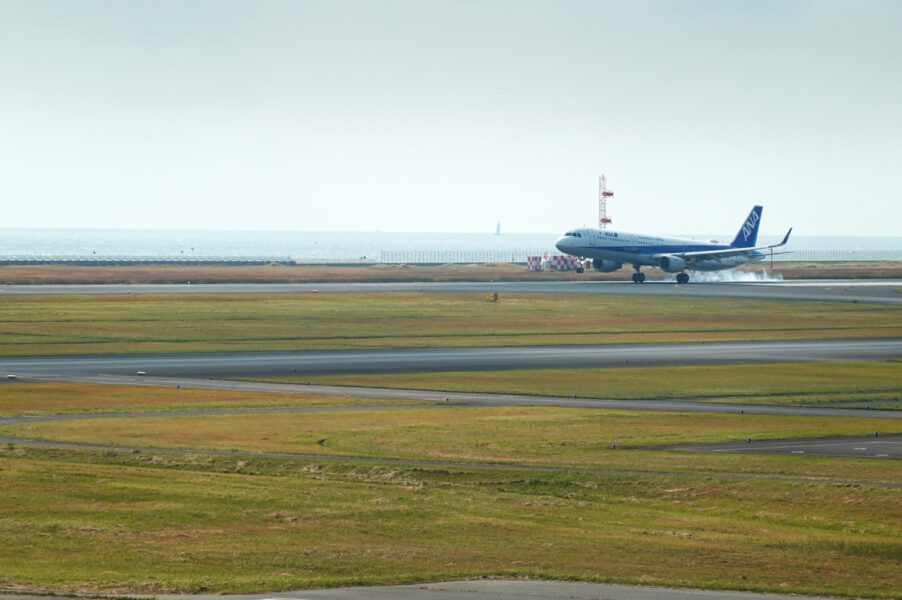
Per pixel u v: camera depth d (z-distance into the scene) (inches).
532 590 4379.9
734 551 5521.7
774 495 6939.0
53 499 6264.8
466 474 7431.1
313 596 4190.5
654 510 6638.8
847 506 6702.8
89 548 5182.1
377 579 4576.8
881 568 5305.1
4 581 4389.8
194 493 6545.3
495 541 5595.5
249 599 4106.8
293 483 7012.8
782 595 4522.6
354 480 7303.2
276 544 5383.9
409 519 6077.8
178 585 4375.0
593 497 6958.7
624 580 4670.3
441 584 4517.7
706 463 7854.3
